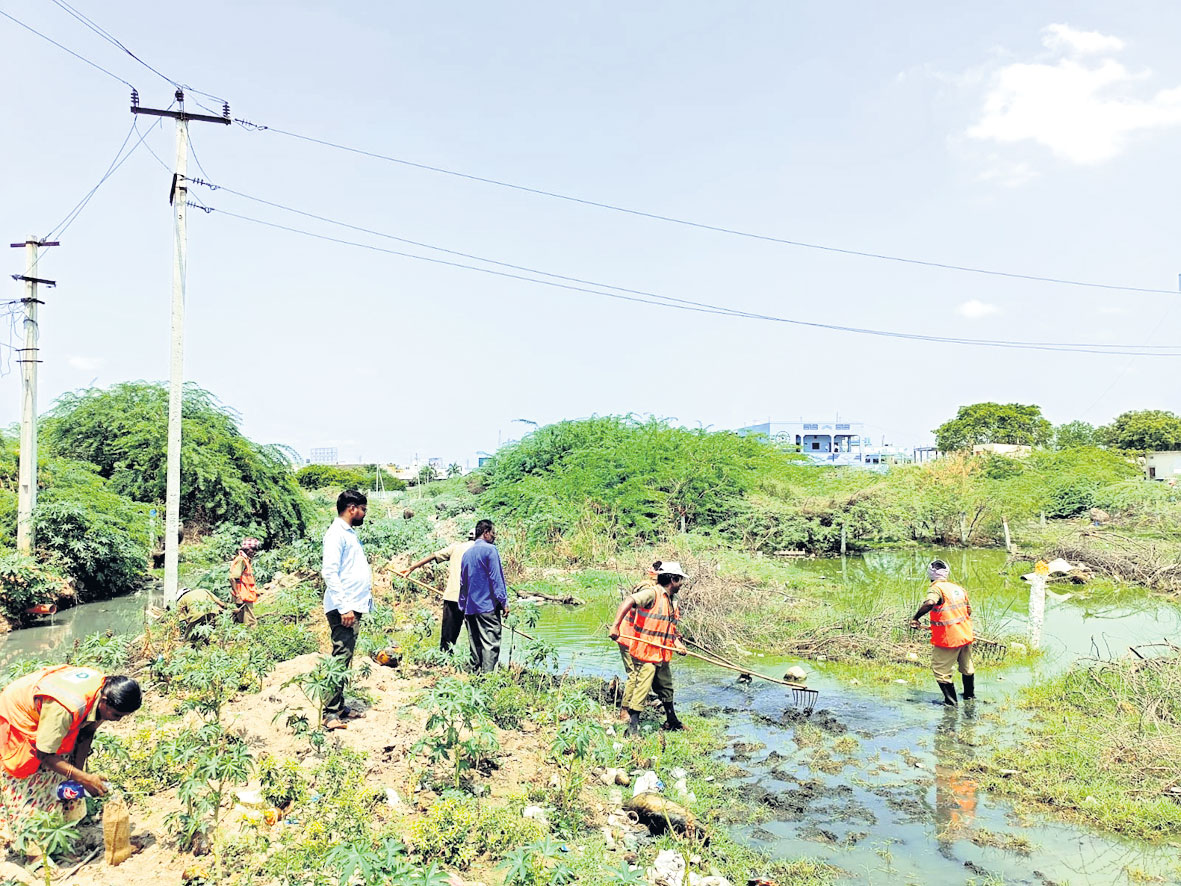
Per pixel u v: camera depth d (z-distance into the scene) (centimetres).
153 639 1068
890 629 1288
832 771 760
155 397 2536
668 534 2333
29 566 1521
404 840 516
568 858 531
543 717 794
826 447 7088
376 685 827
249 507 2475
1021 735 850
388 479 6875
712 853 594
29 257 1734
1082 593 1772
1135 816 646
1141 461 5575
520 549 2116
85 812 495
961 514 2647
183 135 1527
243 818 513
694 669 1152
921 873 574
